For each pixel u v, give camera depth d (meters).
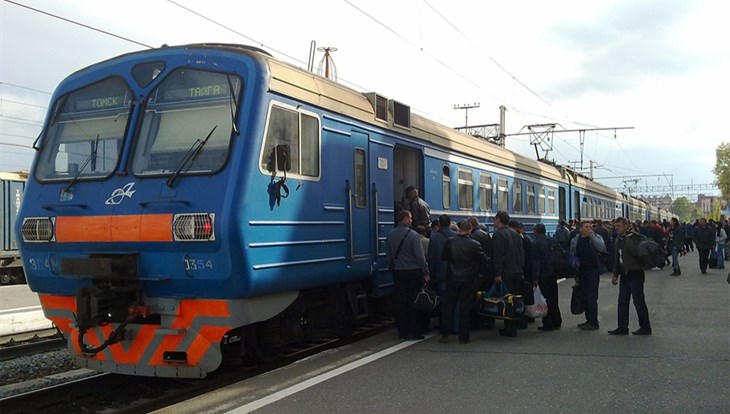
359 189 8.88
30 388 7.32
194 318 6.44
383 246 9.45
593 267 9.69
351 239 8.41
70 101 7.36
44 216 6.93
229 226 6.11
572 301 9.80
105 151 6.96
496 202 15.33
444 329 8.79
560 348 8.23
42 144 7.33
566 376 6.71
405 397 6.01
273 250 6.72
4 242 21.00
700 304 12.13
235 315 6.36
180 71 6.92
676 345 8.25
